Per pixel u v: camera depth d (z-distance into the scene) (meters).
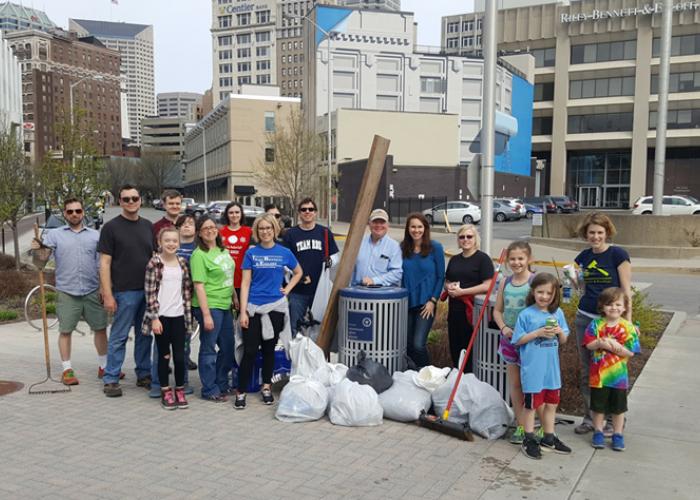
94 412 5.90
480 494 4.25
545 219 26.16
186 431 5.41
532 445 4.92
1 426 5.48
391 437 5.31
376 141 6.67
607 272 5.26
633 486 4.40
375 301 6.16
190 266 6.23
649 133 63.94
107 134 161.50
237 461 4.77
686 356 8.05
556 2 68.88
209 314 6.08
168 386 6.06
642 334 9.09
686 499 4.21
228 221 7.37
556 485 4.41
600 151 67.69
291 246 6.96
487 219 9.19
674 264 19.05
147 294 5.96
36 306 11.89
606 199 67.56
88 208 16.66
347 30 63.72
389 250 6.70
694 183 64.00
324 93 62.78
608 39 65.50
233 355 6.52
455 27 104.69
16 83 67.38
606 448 5.10
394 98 63.59
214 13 157.00
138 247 6.48
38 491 4.22
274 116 72.12
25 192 17.23
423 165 49.62
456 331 6.33
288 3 156.00
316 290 7.03
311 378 5.96
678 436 5.37
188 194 109.00
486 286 6.02
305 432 5.41
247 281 6.08
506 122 59.34
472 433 5.36
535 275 5.14
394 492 4.27
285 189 41.84
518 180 61.53
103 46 169.12
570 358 6.90
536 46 69.94
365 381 5.79
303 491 4.27
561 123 67.94
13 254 21.27
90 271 6.81
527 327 4.90
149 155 113.44
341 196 48.28
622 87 65.19
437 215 39.59
